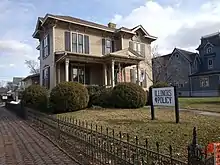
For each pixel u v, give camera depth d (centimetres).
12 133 1110
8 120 1752
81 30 2317
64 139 782
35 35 2562
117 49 2556
